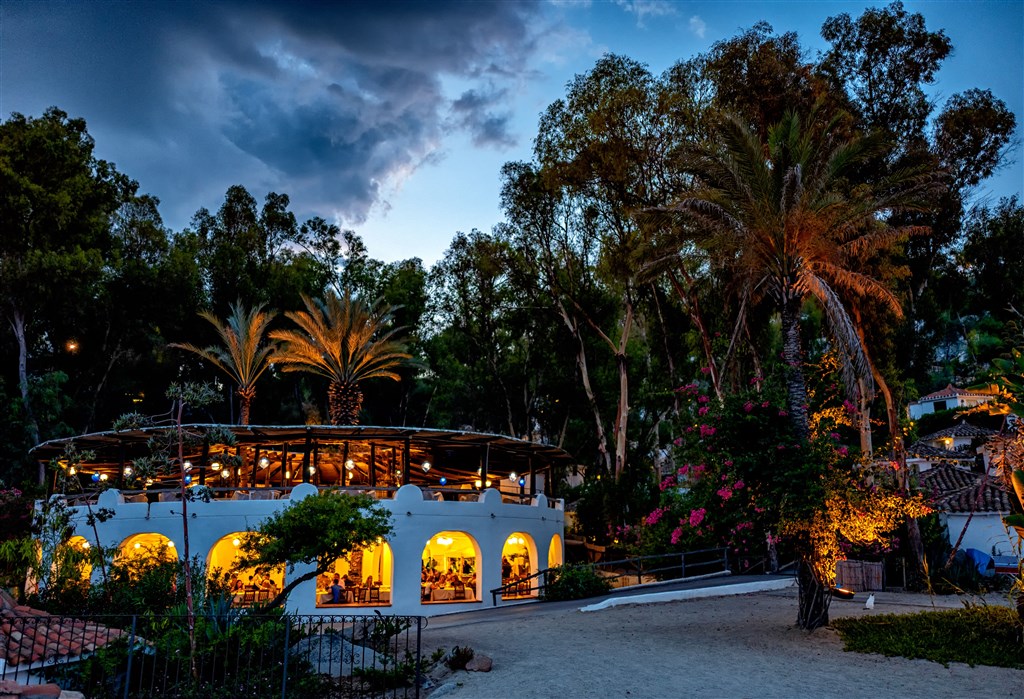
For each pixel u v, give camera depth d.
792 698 11.43
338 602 25.50
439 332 56.41
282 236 61.94
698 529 18.52
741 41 33.50
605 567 36.75
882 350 29.64
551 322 48.22
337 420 35.28
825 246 18.77
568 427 50.16
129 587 19.58
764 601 21.81
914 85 35.03
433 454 34.84
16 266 41.59
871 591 26.36
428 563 31.00
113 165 48.28
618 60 36.94
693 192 22.70
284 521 17.72
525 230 44.06
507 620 20.67
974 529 29.25
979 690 11.73
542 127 38.12
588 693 12.13
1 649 12.38
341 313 35.91
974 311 48.53
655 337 42.69
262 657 12.98
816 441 17.05
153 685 12.59
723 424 17.45
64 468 23.44
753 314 34.81
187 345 40.66
